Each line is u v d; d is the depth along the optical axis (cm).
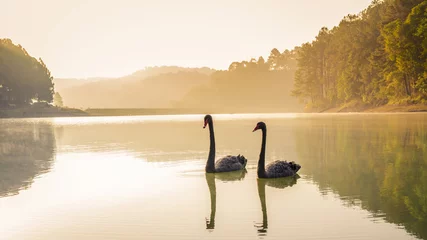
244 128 3481
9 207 825
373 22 7975
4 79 9612
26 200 884
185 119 6544
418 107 5925
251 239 610
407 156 1480
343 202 823
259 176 1127
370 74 7688
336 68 9675
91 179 1131
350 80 8231
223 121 5138
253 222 695
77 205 832
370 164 1320
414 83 6319
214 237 621
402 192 907
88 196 914
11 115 9412
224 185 1029
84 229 673
